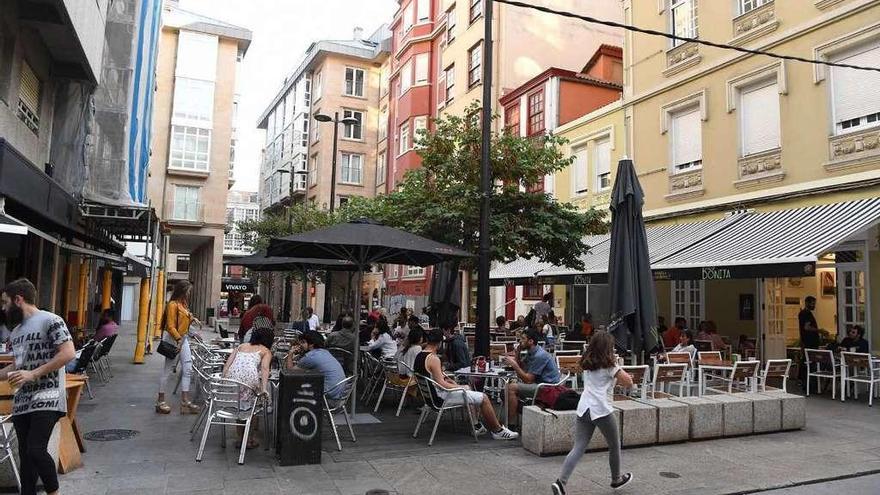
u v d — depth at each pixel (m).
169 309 9.19
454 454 7.13
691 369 10.47
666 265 12.06
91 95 14.00
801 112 13.05
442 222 11.69
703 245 12.77
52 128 13.50
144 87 17.45
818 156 12.66
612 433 5.82
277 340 14.30
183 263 67.25
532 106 22.67
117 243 19.08
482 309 9.34
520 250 12.30
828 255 13.30
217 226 41.50
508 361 8.88
